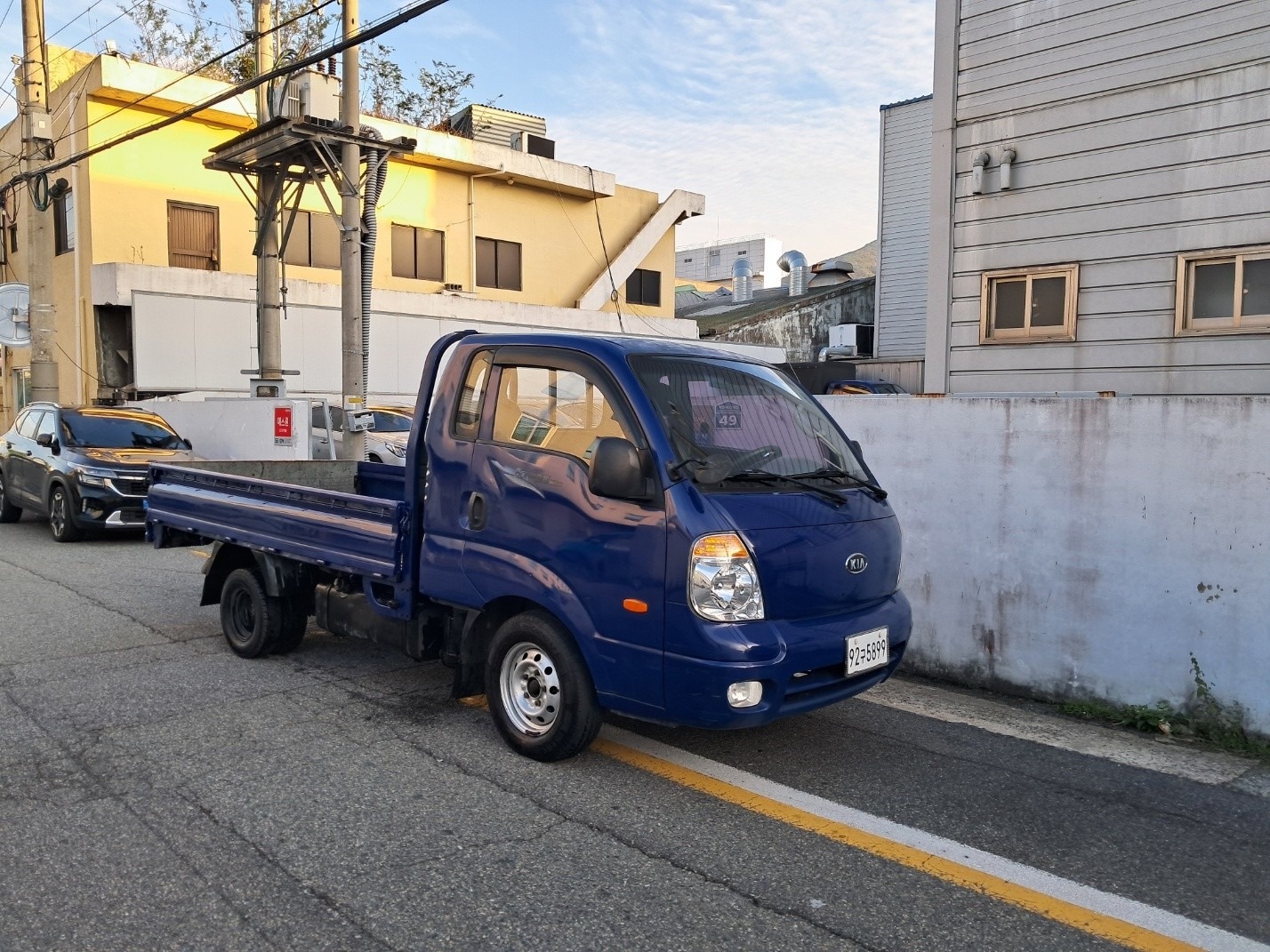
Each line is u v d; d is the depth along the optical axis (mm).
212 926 3170
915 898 3432
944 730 5219
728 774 4535
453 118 28641
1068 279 9305
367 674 6137
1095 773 4621
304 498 5781
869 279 31797
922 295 26141
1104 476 5461
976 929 3238
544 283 26734
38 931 3125
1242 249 8266
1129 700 5383
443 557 4891
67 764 4527
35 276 16094
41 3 16406
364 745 4848
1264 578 4934
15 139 22328
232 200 20812
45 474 11984
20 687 5711
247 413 15461
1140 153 8789
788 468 4613
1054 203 9367
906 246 26422
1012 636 5840
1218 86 8320
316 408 16391
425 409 5148
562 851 3738
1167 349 8727
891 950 3100
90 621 7453
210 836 3818
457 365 5004
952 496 6070
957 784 4465
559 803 4180
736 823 4012
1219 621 5074
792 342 30656
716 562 3992
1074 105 9180
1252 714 4980
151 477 7469
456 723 5211
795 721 5324
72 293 19891
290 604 6293
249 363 18906
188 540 7230
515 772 4523
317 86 14367
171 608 7996
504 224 25766
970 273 10008
